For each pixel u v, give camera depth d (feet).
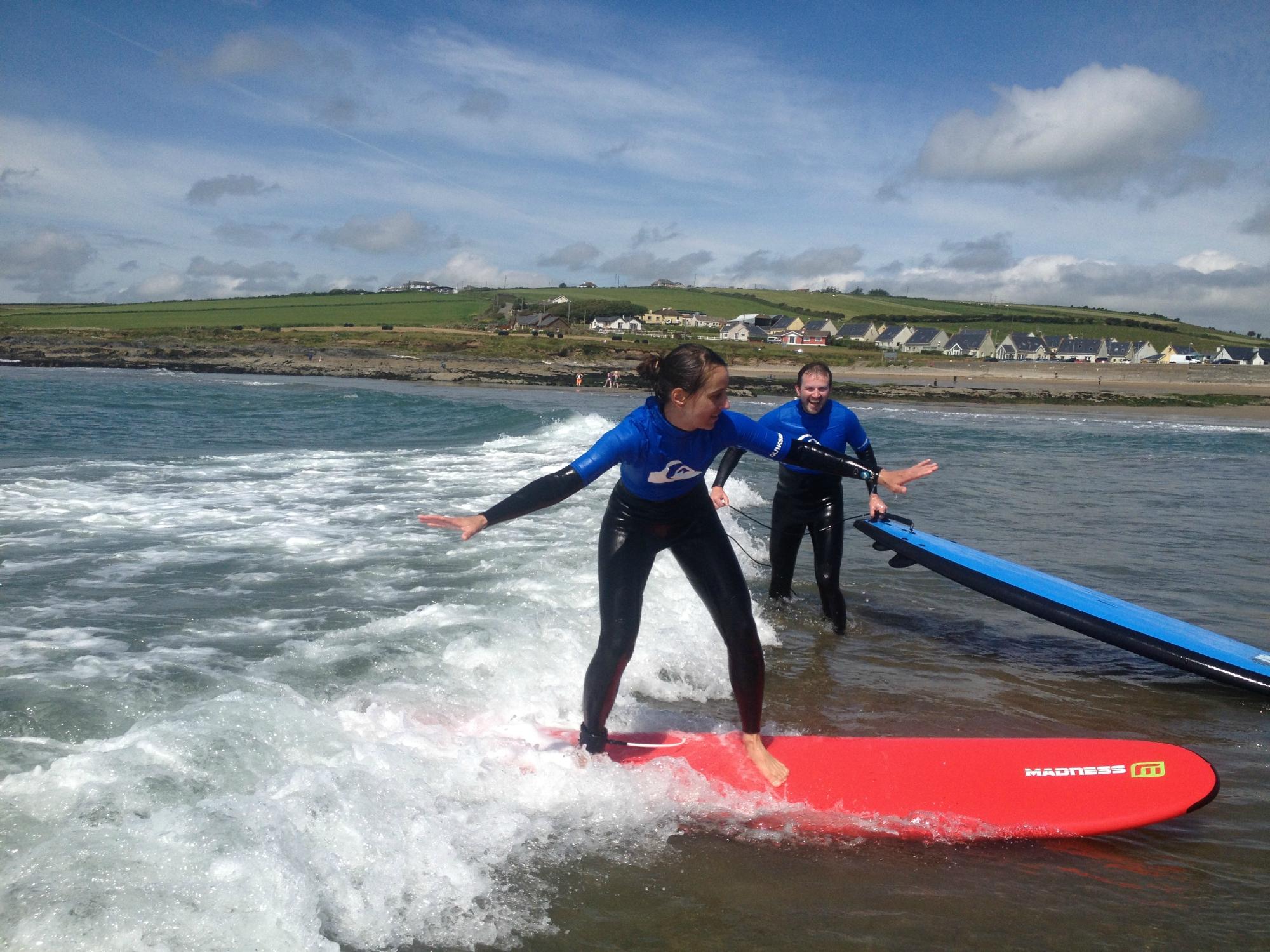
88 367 192.85
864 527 22.68
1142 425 122.42
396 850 9.13
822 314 515.09
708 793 10.99
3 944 7.19
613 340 330.34
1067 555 27.58
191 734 10.75
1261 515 37.91
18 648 13.97
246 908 7.89
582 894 8.97
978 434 88.33
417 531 25.29
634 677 15.55
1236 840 10.74
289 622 16.15
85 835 8.55
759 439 11.69
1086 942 8.55
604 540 11.55
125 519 25.11
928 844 10.32
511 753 11.34
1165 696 16.14
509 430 62.44
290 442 52.34
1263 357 400.26
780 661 17.13
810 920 8.75
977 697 15.61
